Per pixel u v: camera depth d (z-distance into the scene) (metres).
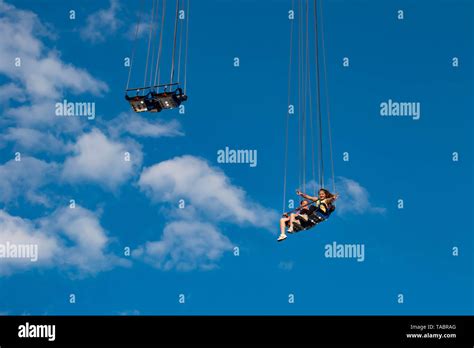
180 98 23.42
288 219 23.83
